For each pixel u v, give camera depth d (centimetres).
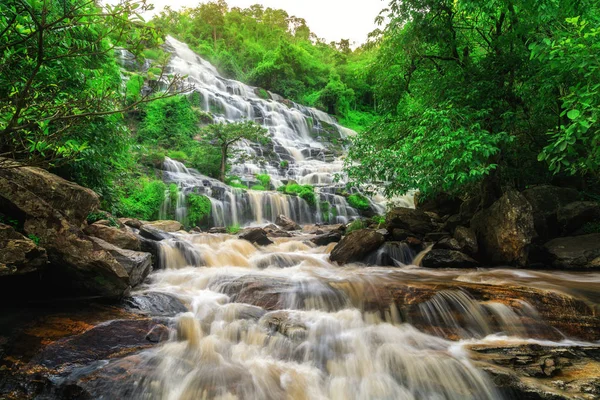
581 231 941
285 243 1170
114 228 706
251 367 436
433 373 420
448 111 884
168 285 681
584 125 518
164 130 2427
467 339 508
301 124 3634
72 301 539
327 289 632
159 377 395
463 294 587
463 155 827
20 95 237
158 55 3048
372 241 958
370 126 1273
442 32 1080
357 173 1144
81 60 609
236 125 1983
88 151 731
